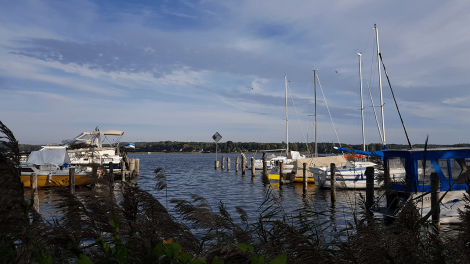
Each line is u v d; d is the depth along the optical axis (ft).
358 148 112.98
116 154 104.78
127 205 6.40
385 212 24.41
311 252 6.67
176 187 82.43
